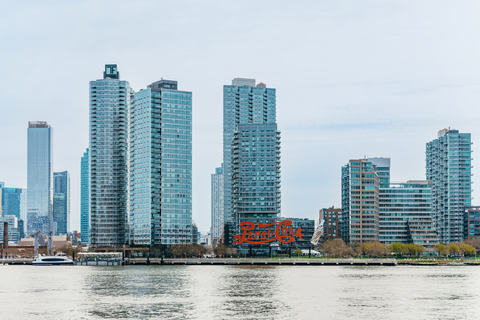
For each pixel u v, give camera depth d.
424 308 199.50
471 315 186.62
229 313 188.75
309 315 185.50
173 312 191.12
